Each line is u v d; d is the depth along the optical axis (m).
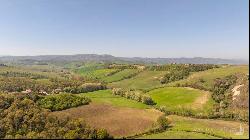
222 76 146.62
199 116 115.12
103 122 98.62
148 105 130.38
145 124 98.06
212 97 130.50
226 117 113.69
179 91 143.12
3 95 105.50
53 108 105.50
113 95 150.38
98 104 119.88
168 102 132.38
